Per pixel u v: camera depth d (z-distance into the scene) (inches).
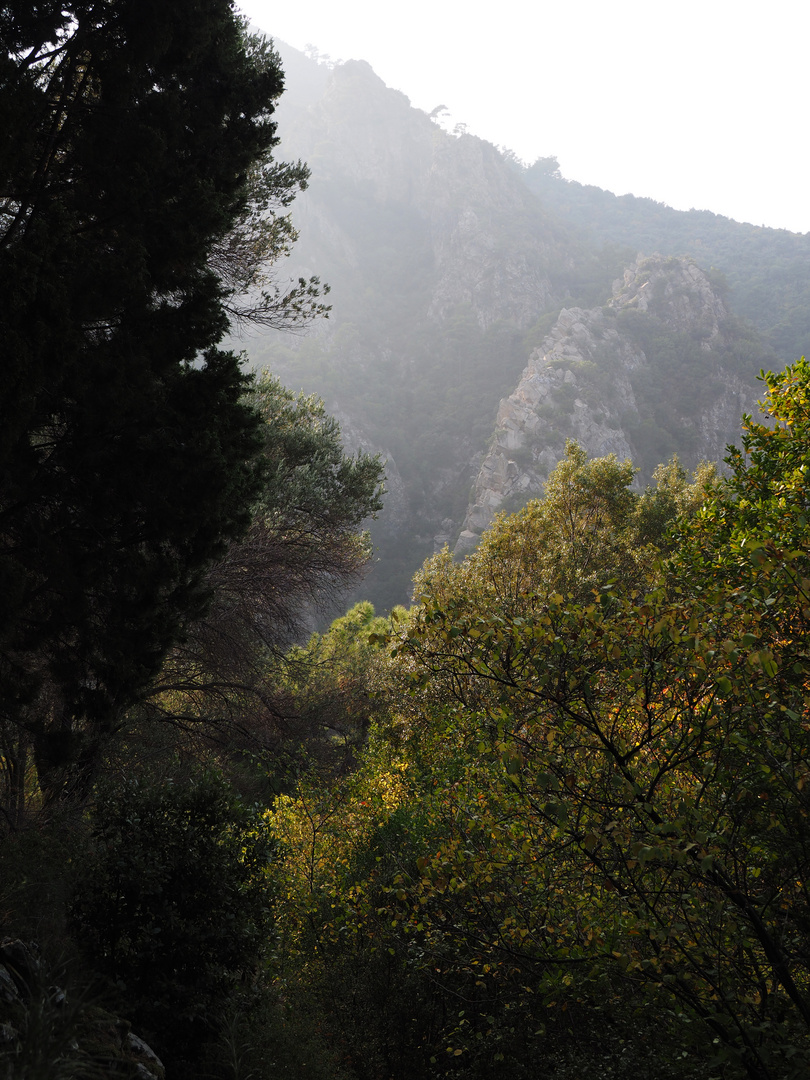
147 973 206.5
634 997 187.0
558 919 203.2
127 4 261.1
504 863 197.8
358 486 607.2
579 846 169.8
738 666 159.0
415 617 209.6
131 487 259.1
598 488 945.5
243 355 444.5
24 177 246.1
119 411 252.8
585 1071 197.3
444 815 285.1
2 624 235.8
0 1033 123.3
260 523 535.8
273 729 593.6
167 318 275.6
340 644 885.8
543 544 863.1
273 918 276.4
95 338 287.0
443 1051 262.5
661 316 6697.8
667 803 167.5
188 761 472.1
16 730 312.8
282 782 553.6
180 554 287.3
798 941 166.4
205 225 277.1
